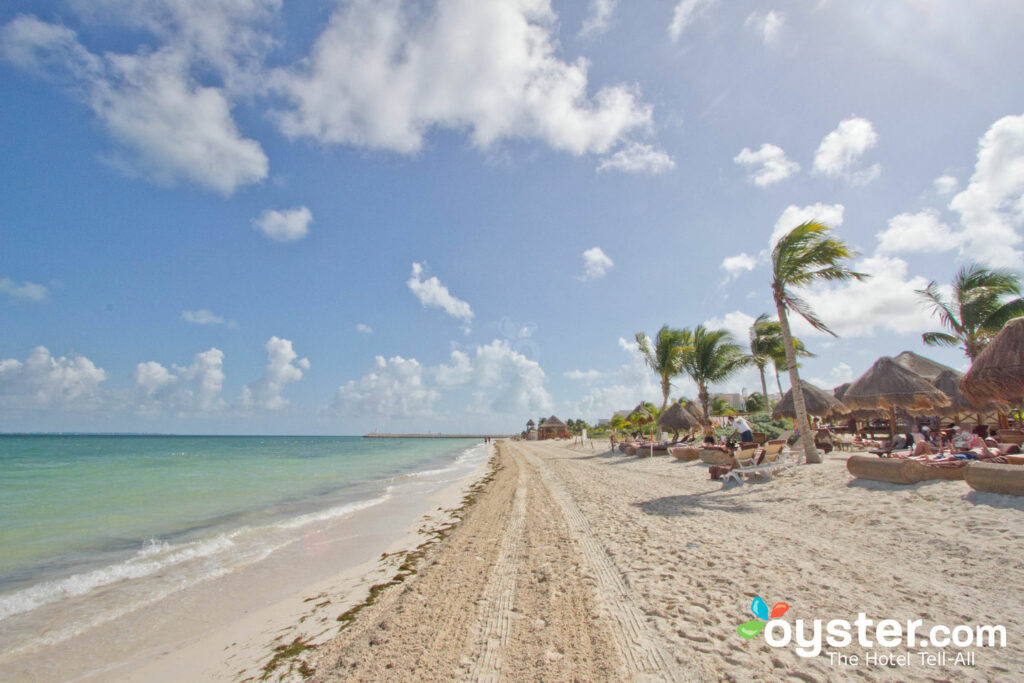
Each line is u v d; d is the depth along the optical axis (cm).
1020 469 592
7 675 415
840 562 523
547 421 8819
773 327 3366
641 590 487
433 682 338
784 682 309
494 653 376
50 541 908
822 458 1245
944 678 304
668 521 795
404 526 1027
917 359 1977
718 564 547
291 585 643
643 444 2302
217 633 493
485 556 682
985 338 1716
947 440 1380
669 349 2519
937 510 630
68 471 2639
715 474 1148
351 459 4084
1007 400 713
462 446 9044
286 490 1748
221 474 2458
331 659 405
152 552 823
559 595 494
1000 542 498
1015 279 1645
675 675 324
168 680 401
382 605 535
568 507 1031
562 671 340
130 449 6344
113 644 473
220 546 864
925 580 457
